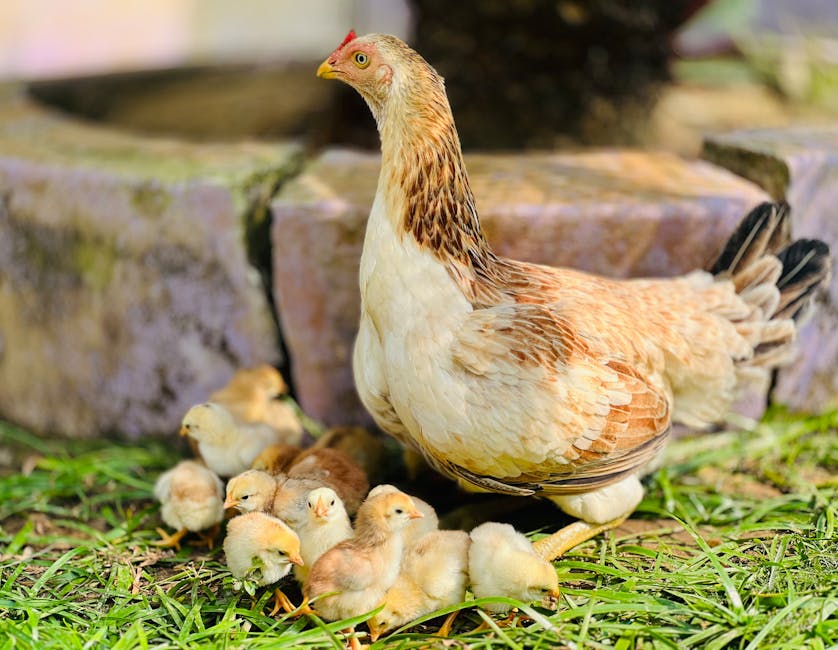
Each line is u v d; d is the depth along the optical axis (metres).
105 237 1.96
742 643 1.63
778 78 2.49
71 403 2.03
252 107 2.49
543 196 1.89
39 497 1.90
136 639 1.66
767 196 1.89
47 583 1.75
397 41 1.69
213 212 1.91
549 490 1.72
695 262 1.89
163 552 1.80
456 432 1.67
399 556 1.66
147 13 4.72
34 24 4.52
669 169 1.98
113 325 1.98
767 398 1.96
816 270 1.82
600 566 1.72
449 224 1.69
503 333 1.67
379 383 1.72
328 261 1.89
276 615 1.69
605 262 1.88
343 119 2.29
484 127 2.15
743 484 1.88
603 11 2.09
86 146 2.06
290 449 1.81
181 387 1.98
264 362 1.95
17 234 2.01
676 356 1.77
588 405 1.68
